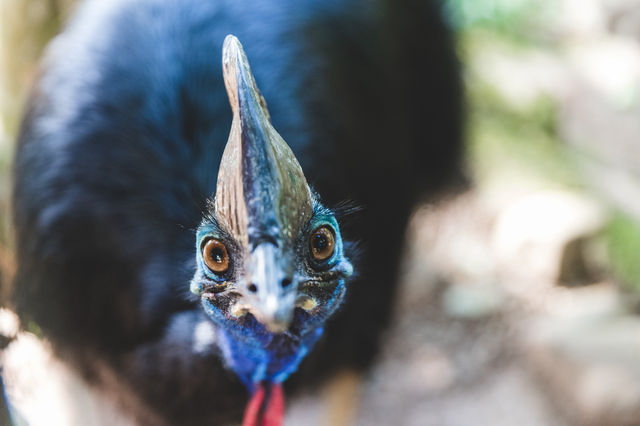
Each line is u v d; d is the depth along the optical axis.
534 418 2.50
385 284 1.88
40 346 1.42
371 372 1.98
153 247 1.34
